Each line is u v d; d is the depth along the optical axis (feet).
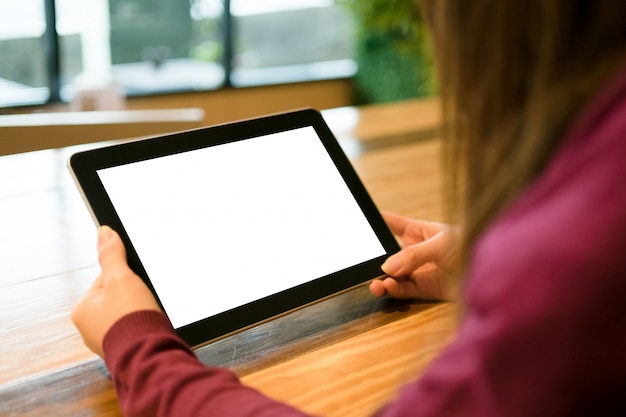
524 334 1.29
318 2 20.88
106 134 5.96
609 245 1.26
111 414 2.34
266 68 20.63
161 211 2.67
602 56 1.41
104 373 2.58
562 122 1.44
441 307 3.07
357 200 3.12
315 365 2.62
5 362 2.65
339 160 3.17
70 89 17.04
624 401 1.30
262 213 2.86
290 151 3.07
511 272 1.32
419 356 2.64
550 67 1.42
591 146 1.35
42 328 2.92
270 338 2.83
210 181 2.83
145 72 18.67
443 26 1.59
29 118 5.88
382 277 3.02
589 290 1.26
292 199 2.96
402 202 4.50
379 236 3.10
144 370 2.04
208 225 2.73
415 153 5.71
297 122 3.16
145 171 2.72
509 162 1.53
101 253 2.47
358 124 6.68
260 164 2.97
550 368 1.28
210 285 2.61
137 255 2.54
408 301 3.13
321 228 2.97
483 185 1.59
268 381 2.52
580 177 1.34
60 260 3.65
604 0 1.38
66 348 2.76
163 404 1.95
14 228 4.11
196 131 2.90
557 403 1.29
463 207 1.65
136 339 2.15
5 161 5.36
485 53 1.54
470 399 1.35
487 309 1.35
